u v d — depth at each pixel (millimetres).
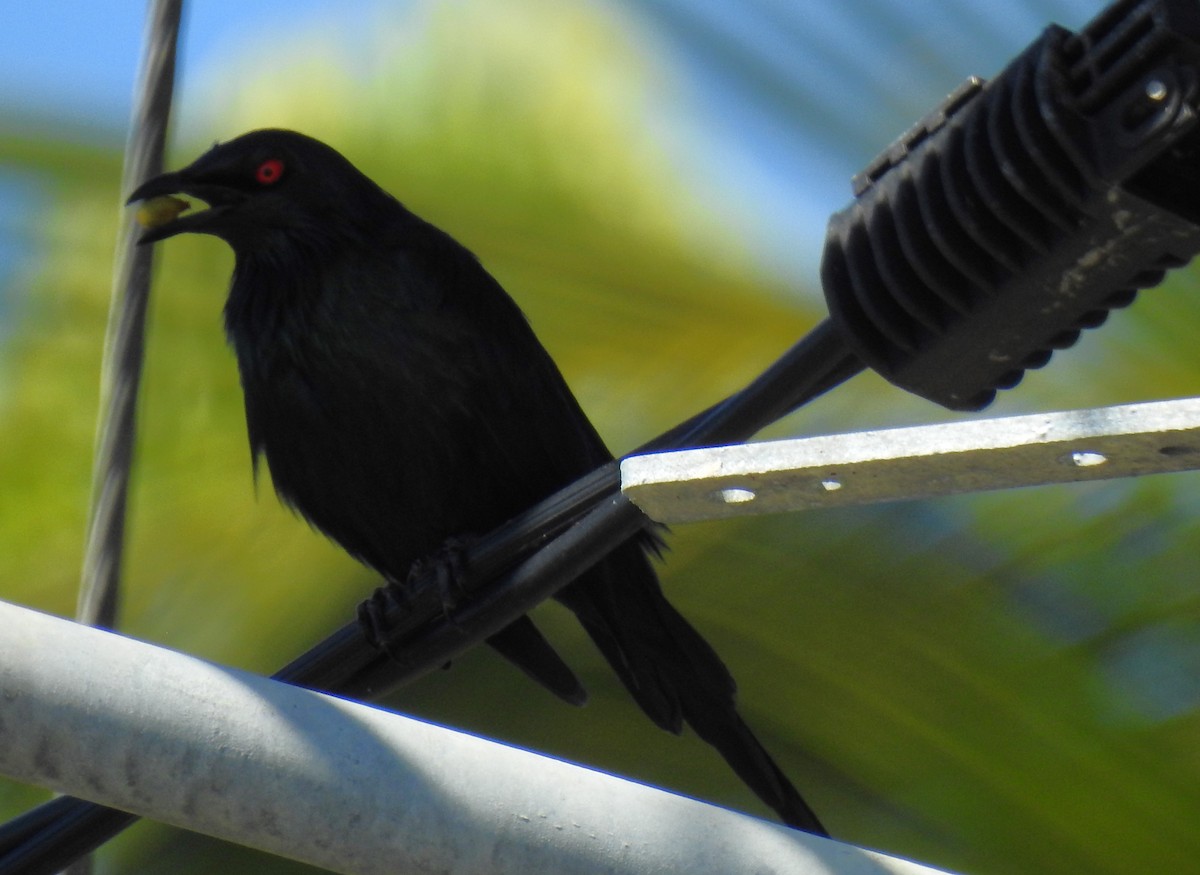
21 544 11828
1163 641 10477
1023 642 10555
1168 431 4828
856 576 10719
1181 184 6137
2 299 12195
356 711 5586
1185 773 10242
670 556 10844
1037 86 6070
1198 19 5906
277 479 10766
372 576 11734
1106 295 6465
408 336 10328
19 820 7203
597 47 12023
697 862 5641
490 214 11828
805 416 11188
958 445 5008
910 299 6609
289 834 5453
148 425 12234
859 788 10562
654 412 11328
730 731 9406
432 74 12359
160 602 11656
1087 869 10211
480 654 11805
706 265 11484
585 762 11695
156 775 5395
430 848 5508
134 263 9258
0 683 5309
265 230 10555
